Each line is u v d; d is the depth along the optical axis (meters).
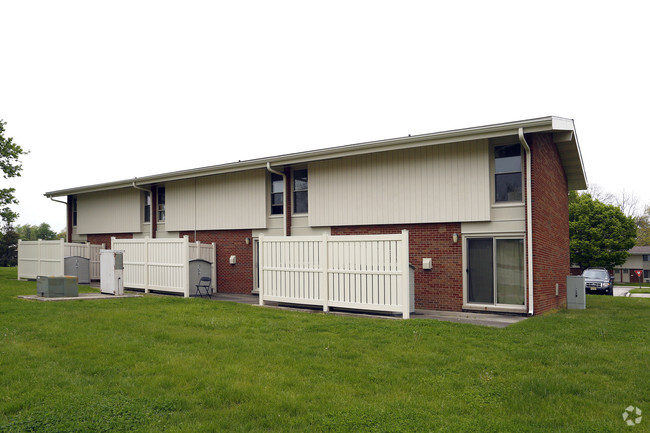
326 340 8.48
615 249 44.41
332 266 12.24
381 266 11.34
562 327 10.30
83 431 4.47
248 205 18.09
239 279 18.30
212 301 13.66
